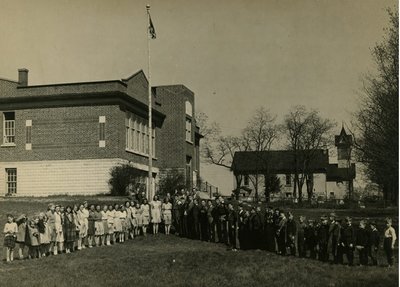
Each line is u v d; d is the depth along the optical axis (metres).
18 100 36.34
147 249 20.94
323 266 17.42
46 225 18.84
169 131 45.75
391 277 15.65
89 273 16.22
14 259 18.36
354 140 31.91
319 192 78.56
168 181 40.94
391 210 35.91
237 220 21.42
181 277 15.88
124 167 34.31
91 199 31.06
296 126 71.00
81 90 35.91
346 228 17.80
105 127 35.12
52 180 35.56
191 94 49.03
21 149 36.34
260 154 76.62
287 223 19.64
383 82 29.30
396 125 27.83
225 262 18.11
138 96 40.03
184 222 24.50
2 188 36.44
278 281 15.31
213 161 82.25
